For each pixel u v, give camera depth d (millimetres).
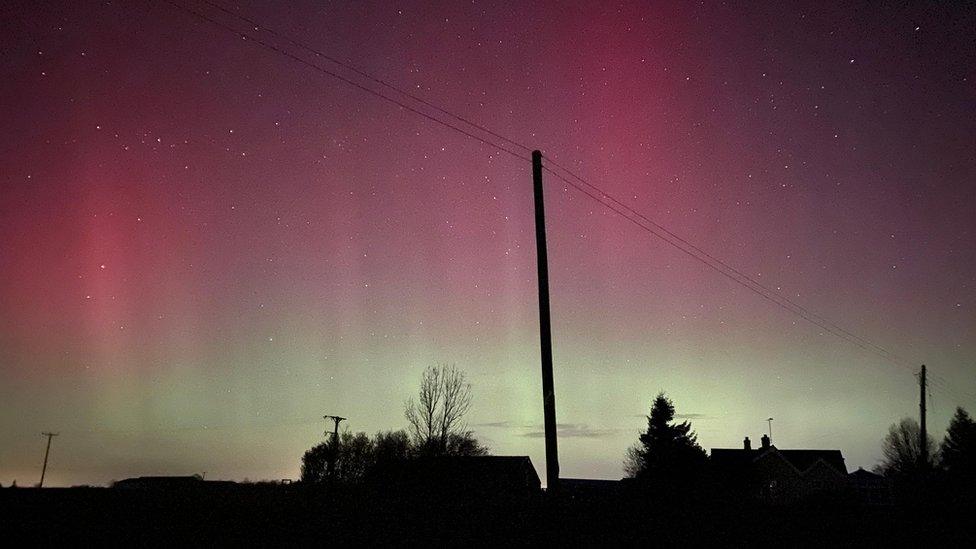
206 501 14375
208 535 11594
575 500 19672
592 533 15070
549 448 14586
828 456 59219
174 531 11602
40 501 12234
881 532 17641
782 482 55250
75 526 11008
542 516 14625
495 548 12711
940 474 38125
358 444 54656
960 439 58406
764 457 56094
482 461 46562
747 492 49000
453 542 12977
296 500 16031
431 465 45969
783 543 15273
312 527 13258
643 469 48219
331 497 17547
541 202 16359
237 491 17266
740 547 14547
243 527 12586
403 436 54875
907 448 69562
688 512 19172
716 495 32844
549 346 15273
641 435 49625
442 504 17000
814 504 33000
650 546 14062
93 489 13633
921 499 32188
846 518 20031
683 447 47000
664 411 50156
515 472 47688
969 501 28062
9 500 11977
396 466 46500
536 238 16109
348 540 12375
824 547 14922
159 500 13727
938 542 16312
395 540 12773
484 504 17234
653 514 18344
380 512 15469
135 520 12016
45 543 9836
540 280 15758
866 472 78250
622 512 18281
